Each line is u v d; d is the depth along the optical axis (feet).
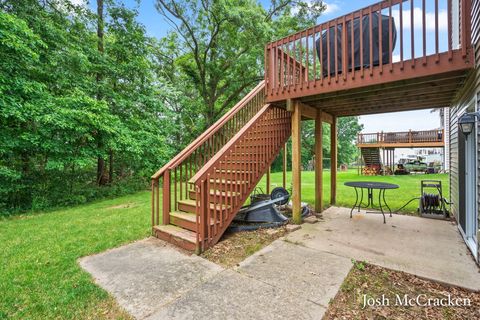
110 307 6.34
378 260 9.12
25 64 18.72
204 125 42.24
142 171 30.37
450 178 16.75
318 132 16.80
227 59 38.88
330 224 14.10
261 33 32.78
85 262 9.07
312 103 15.28
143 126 28.27
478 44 7.97
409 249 10.20
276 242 11.12
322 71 12.85
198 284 7.45
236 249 10.34
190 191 14.34
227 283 7.50
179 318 5.89
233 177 13.23
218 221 11.13
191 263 8.98
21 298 6.69
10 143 17.37
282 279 7.73
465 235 10.95
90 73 26.55
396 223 14.24
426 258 9.28
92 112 21.48
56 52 21.43
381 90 11.79
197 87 43.24
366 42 12.13
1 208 17.98
